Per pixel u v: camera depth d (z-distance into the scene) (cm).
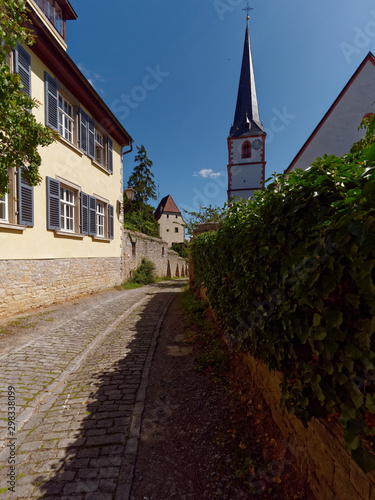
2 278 624
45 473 209
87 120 1023
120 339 525
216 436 253
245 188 3023
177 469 217
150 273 1767
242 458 222
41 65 769
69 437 249
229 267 360
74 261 939
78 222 967
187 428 265
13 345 464
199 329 566
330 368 140
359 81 1573
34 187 738
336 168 143
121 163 1386
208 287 561
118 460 222
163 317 695
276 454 217
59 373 376
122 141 1355
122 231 1397
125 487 197
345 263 129
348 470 143
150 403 307
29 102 371
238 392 317
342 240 126
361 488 133
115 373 379
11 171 656
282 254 185
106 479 204
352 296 125
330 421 158
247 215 292
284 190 184
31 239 721
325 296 136
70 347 471
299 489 185
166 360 422
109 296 1034
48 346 468
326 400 147
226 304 392
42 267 766
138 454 232
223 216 387
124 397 317
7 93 329
